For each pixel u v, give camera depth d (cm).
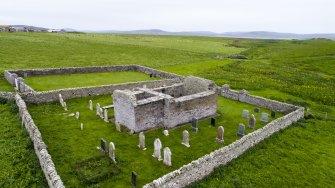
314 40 14850
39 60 5438
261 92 3731
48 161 1410
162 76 4422
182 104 2262
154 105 2141
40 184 1386
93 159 1647
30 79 3678
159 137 2055
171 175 1352
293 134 2214
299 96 3628
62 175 1477
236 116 2614
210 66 5941
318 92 3766
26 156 1639
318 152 1942
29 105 2566
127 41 11862
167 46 10756
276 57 8231
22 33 10775
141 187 1415
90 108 2586
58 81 3678
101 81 3856
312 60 7244
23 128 2005
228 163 1692
